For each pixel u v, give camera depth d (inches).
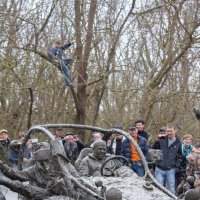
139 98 819.4
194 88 829.2
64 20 821.9
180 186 474.3
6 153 489.4
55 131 516.7
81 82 809.5
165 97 783.1
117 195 280.5
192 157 441.7
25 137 395.5
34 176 350.6
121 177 359.6
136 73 830.5
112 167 381.7
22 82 759.1
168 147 495.5
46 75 776.9
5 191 391.9
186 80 835.4
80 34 801.6
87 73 826.8
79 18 802.2
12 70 734.5
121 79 832.3
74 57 820.0
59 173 339.6
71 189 327.3
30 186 343.3
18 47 730.8
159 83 802.8
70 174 334.6
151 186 338.0
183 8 797.9
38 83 755.4
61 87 819.4
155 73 855.1
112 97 863.1
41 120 838.5
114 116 834.8
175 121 825.5
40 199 342.0
